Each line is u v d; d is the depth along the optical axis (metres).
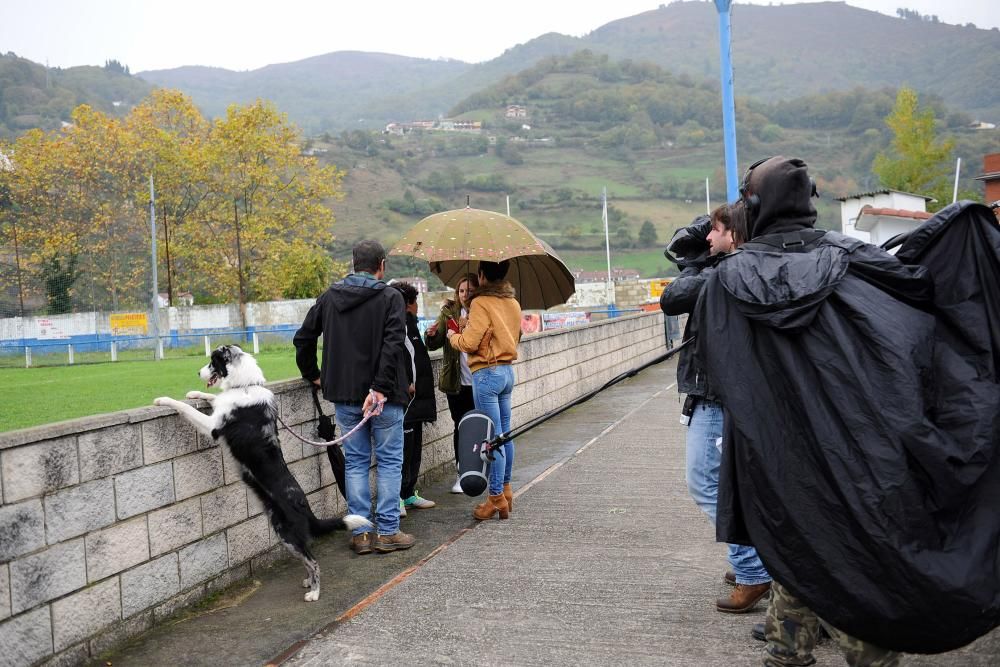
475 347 6.22
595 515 6.36
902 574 2.49
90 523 3.94
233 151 50.53
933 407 2.66
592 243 145.75
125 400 17.30
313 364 5.73
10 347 37.38
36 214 50.66
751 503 2.75
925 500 2.56
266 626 4.34
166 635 4.23
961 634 2.52
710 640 4.01
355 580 5.06
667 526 5.98
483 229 6.09
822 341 2.68
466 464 5.56
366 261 5.67
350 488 5.61
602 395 13.63
